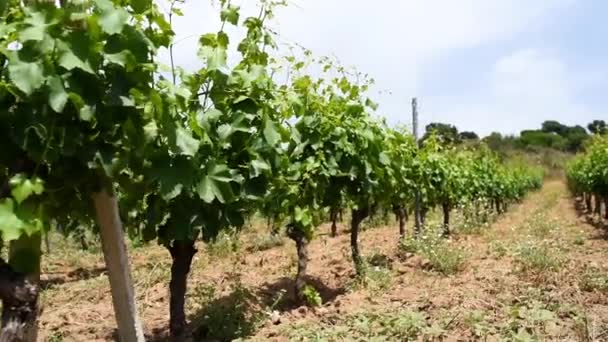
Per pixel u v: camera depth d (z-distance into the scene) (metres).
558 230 14.49
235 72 5.18
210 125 4.92
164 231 5.46
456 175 17.08
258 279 9.50
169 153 3.70
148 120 3.22
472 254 10.89
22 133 2.77
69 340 6.34
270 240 13.65
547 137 84.69
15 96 2.80
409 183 11.82
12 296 2.73
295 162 7.57
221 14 4.96
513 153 66.69
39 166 2.90
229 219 5.45
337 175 7.98
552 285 7.75
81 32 2.76
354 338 5.42
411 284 8.52
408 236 12.91
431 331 5.26
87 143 2.97
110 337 6.44
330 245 14.26
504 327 5.51
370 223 19.47
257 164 5.42
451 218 20.98
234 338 6.02
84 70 2.73
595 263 9.53
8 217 2.62
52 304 8.55
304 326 6.00
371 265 9.92
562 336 5.44
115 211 3.29
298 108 6.20
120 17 2.82
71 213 3.63
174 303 5.76
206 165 4.49
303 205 7.53
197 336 6.23
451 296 7.22
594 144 22.73
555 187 53.03
